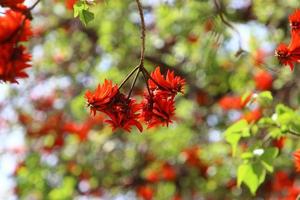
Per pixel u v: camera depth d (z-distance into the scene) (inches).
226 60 333.4
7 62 119.0
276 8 323.9
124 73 345.1
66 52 398.6
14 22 119.7
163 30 337.4
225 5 303.1
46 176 378.3
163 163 386.3
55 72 403.9
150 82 139.5
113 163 386.3
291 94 316.5
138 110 136.3
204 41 315.6
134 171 388.2
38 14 381.4
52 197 358.0
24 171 378.6
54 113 408.5
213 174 373.1
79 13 150.4
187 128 373.4
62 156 386.9
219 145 360.5
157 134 371.2
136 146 384.8
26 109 418.9
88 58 385.1
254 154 190.4
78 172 381.4
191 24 316.8
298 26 146.4
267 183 356.2
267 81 330.6
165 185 390.0
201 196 384.8
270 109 249.3
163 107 136.3
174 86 137.5
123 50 348.2
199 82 354.3
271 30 326.6
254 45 322.0
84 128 382.6
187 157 373.7
